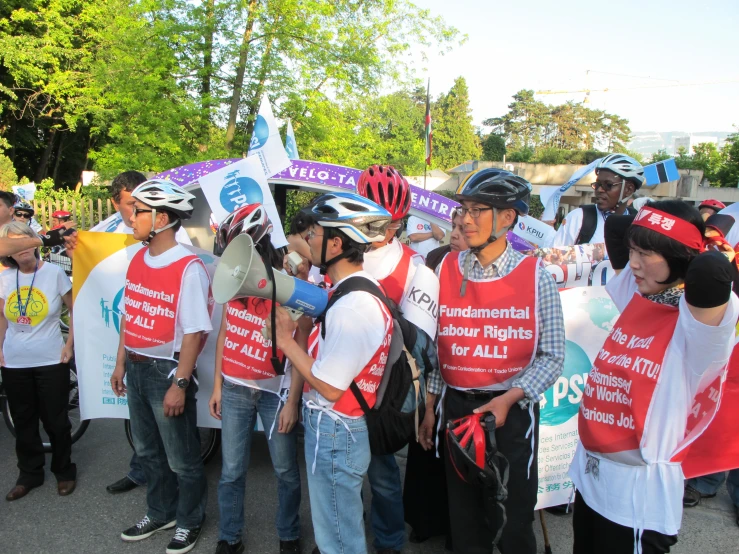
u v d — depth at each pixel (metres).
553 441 3.41
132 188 3.67
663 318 2.12
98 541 3.47
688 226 2.02
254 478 4.27
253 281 2.22
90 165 28.48
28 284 3.83
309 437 2.47
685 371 2.05
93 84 18.09
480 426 2.29
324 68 12.99
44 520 3.68
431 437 2.85
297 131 13.16
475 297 2.59
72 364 4.95
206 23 12.26
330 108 13.53
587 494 2.31
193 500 3.36
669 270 2.07
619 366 2.20
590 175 19.08
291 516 3.28
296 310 2.29
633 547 2.14
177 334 3.19
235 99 12.98
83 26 20.61
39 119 23.78
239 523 3.25
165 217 3.15
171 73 12.35
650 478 2.11
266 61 12.45
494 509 2.44
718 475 4.25
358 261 2.44
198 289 3.16
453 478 2.56
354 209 2.36
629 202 4.49
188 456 3.29
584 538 2.39
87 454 4.64
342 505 2.42
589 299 3.44
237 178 3.64
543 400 3.38
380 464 3.08
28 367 3.85
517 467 2.49
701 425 2.11
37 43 19.53
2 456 4.56
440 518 3.44
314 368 2.28
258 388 3.14
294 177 4.64
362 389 2.37
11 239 3.58
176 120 12.02
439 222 4.82
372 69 13.66
